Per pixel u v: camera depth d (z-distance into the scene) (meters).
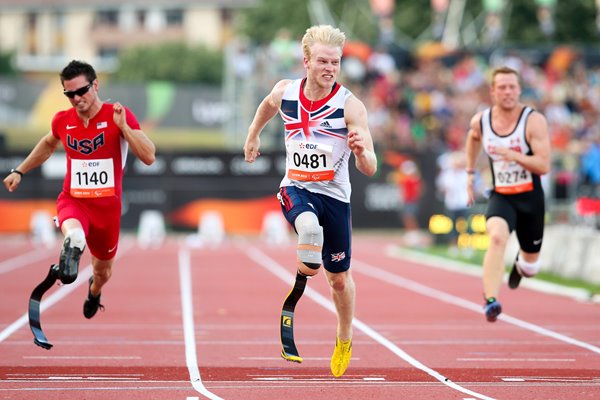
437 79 118.50
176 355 28.34
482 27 163.62
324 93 22.38
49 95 131.62
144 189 94.69
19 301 43.34
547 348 30.16
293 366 26.44
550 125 114.94
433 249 81.44
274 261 69.81
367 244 89.62
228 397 21.83
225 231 95.25
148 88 131.50
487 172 89.19
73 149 24.88
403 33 178.75
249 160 24.28
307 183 22.59
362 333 33.69
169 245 87.25
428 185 98.25
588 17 177.62
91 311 27.55
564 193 88.31
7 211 93.81
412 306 42.56
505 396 22.11
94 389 22.62
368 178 99.12
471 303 43.91
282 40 114.69
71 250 23.11
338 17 186.75
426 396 22.09
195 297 45.91
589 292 46.56
